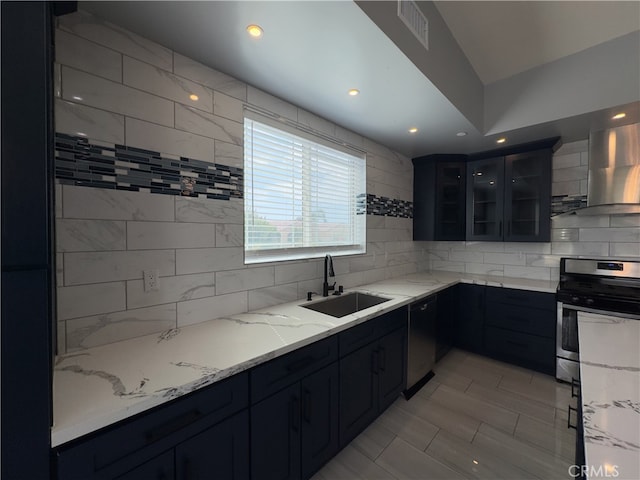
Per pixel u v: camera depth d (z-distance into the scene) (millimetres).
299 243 2029
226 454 998
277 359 1154
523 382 2297
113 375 909
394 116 2039
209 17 1087
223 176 1499
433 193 3055
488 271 3145
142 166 1218
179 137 1330
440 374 2439
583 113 1943
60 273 1028
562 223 2652
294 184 1982
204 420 932
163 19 1102
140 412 792
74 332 1065
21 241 596
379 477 1425
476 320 2781
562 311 2250
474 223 2994
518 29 1779
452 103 1843
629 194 2111
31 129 602
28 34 596
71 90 1038
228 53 1320
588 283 2443
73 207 1049
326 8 1046
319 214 2195
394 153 2912
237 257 1580
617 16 1647
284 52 1316
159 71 1260
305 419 1294
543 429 1745
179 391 850
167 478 852
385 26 1197
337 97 1758
